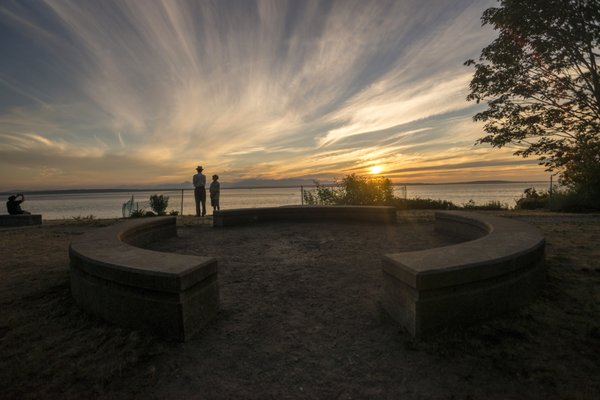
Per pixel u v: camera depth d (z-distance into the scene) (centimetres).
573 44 1412
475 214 826
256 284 477
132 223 740
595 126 1473
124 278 337
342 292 438
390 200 1656
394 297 351
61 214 5206
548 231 827
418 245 713
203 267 346
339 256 627
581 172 1498
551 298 398
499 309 349
